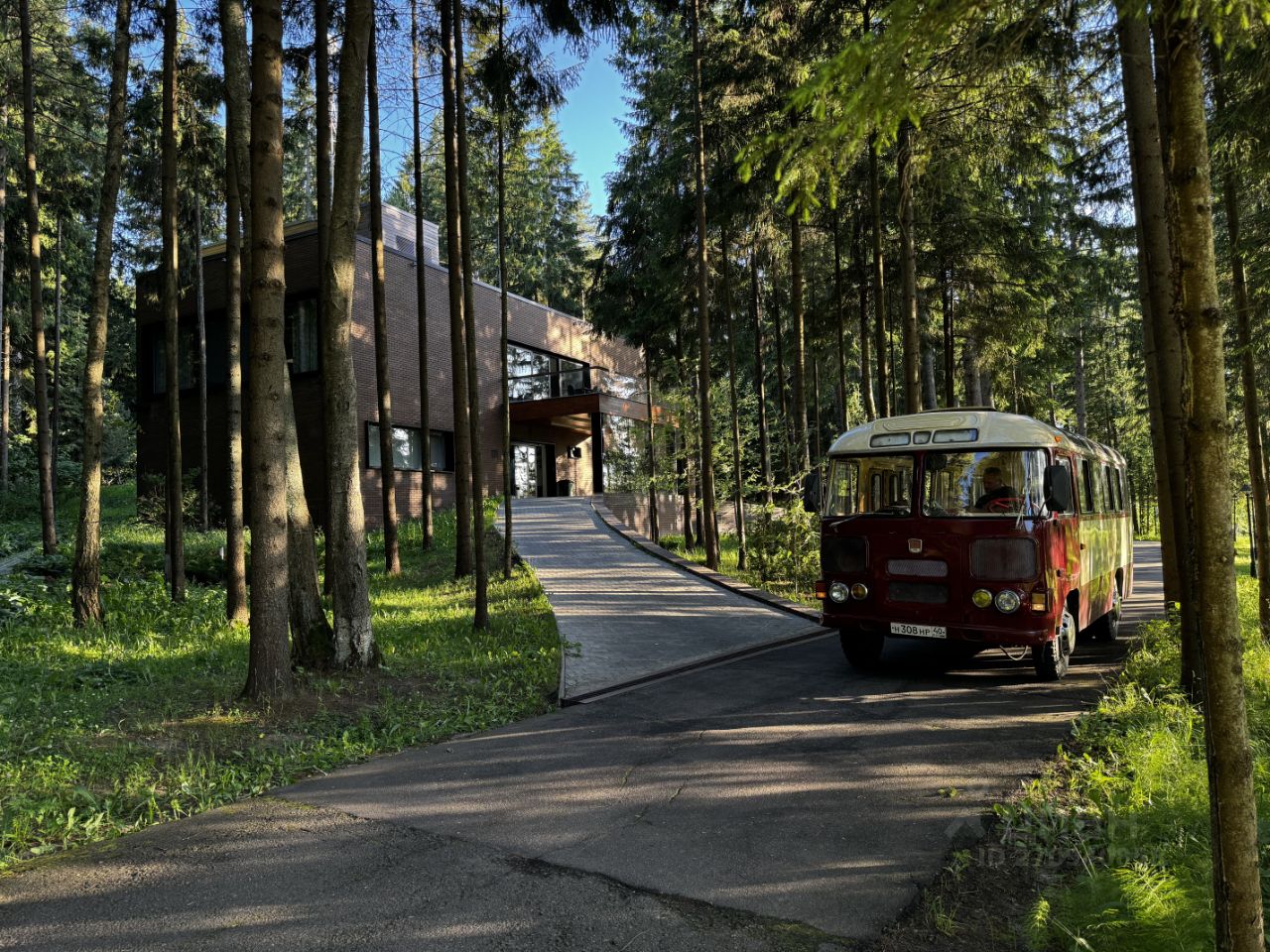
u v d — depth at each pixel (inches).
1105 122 412.5
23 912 139.7
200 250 827.4
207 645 389.7
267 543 283.4
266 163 282.8
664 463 999.6
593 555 709.3
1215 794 91.3
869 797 191.0
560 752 232.2
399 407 991.6
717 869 153.6
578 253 1657.2
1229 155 291.1
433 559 713.6
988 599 306.5
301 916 136.6
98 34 607.2
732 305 890.7
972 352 822.5
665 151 773.3
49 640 388.8
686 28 617.6
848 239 749.3
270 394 284.8
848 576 338.0
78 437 1391.5
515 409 1165.7
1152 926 116.6
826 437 1472.7
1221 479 90.4
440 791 199.5
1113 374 1675.7
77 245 1130.7
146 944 128.4
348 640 323.6
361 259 941.8
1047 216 730.2
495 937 129.0
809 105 97.0
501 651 373.4
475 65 518.6
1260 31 126.0
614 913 136.4
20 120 788.0
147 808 190.1
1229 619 90.2
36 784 198.4
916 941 128.0
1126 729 232.7
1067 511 317.4
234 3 402.3
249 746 237.0
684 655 375.9
